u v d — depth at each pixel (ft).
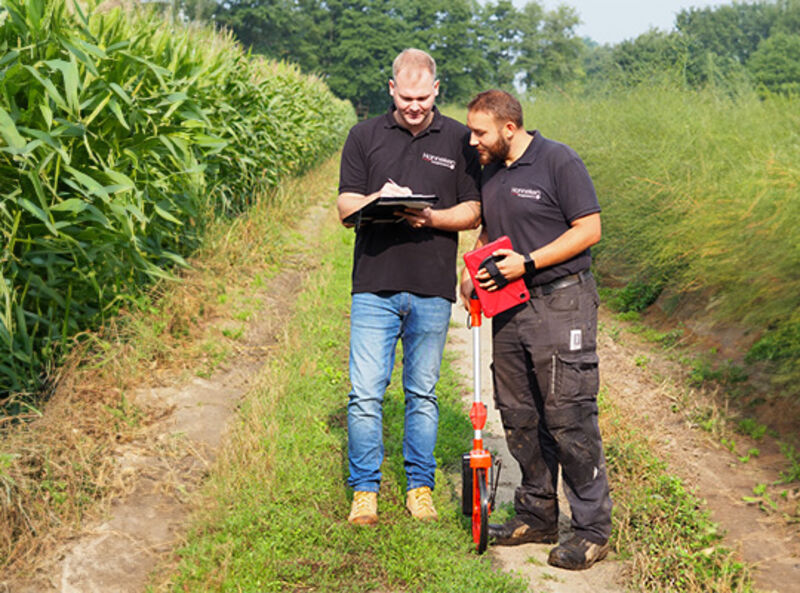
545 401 11.84
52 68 16.02
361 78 298.97
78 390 16.19
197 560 11.71
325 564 11.72
